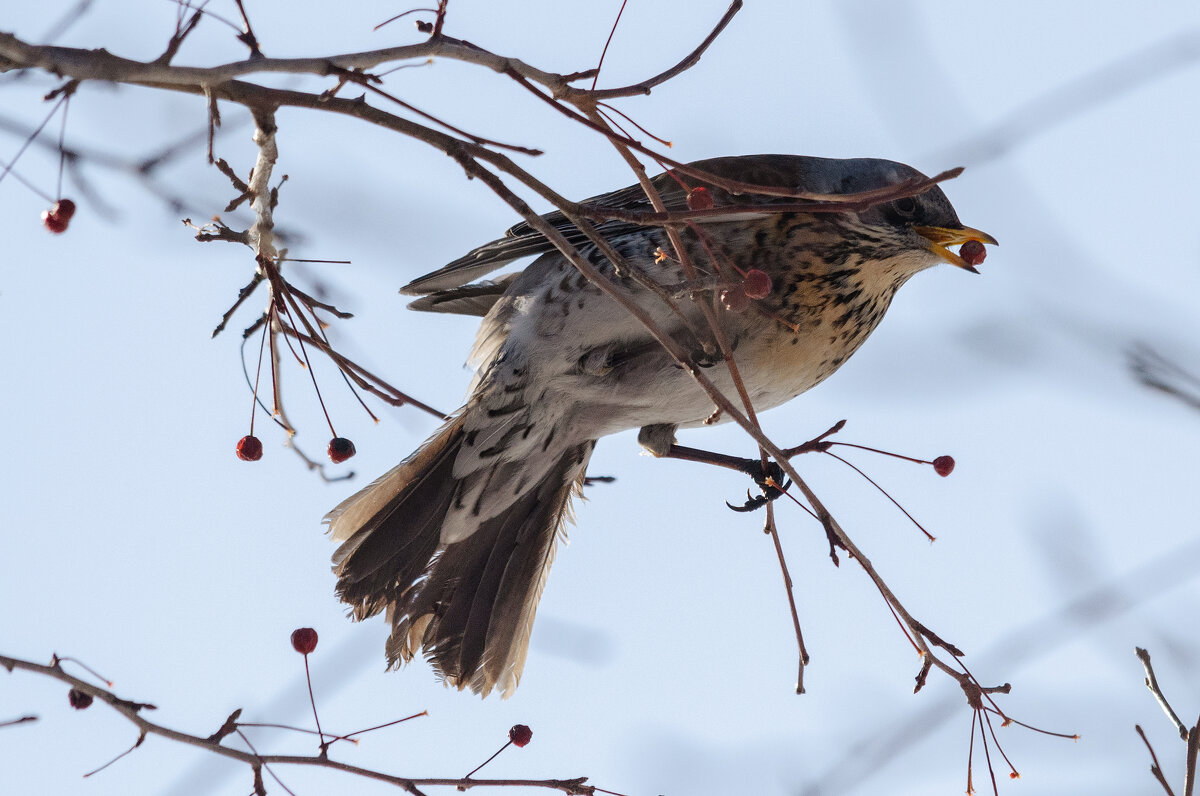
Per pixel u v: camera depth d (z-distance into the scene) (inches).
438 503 422.0
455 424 425.7
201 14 228.5
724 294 313.0
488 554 431.2
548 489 440.8
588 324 417.1
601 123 254.1
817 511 302.5
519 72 265.1
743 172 457.1
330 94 257.9
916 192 263.6
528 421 431.8
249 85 237.9
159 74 224.7
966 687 304.5
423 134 247.6
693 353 413.7
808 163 463.8
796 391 440.8
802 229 418.3
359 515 413.4
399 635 403.2
